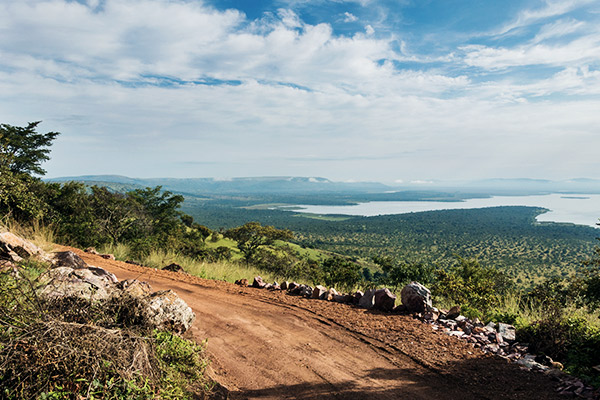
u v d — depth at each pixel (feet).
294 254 129.39
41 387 9.51
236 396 13.46
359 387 14.19
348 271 67.82
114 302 14.49
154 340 13.00
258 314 23.09
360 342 18.58
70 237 51.13
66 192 64.64
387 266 71.15
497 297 29.22
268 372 15.46
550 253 519.19
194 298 26.27
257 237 130.21
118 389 10.31
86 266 28.53
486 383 14.23
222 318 22.07
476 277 54.08
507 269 390.21
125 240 62.85
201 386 13.26
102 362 10.65
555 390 13.53
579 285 30.83
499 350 17.40
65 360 10.07
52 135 119.24
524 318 21.81
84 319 12.59
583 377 14.28
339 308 24.48
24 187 46.62
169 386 11.76
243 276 41.63
